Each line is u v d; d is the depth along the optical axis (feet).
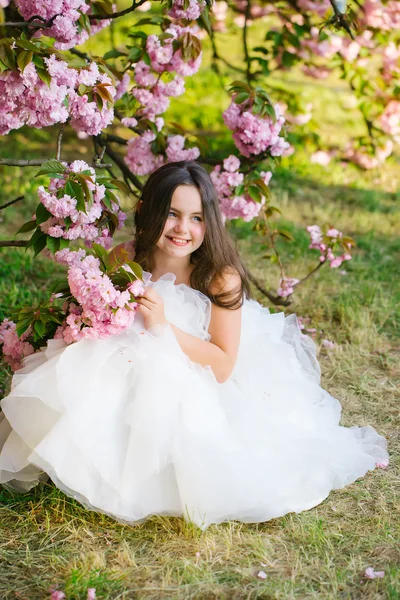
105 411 8.04
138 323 8.43
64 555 7.83
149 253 9.24
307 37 19.29
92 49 30.89
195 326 8.76
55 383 8.04
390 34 19.24
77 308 8.75
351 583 7.50
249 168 12.07
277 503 8.36
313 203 21.13
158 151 12.32
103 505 7.97
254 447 8.61
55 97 8.62
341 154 24.49
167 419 8.00
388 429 10.58
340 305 14.51
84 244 9.84
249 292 10.27
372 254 17.54
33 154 23.54
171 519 8.44
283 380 9.24
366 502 8.89
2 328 10.21
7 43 8.26
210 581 7.43
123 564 7.66
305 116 21.86
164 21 11.68
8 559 7.76
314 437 9.12
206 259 8.97
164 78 12.07
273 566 7.69
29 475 8.62
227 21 24.53
